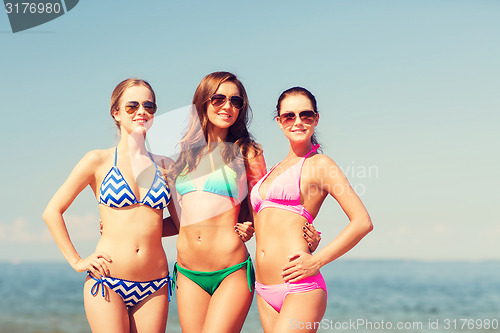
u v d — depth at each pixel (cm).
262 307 389
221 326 397
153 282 403
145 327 399
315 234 377
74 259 396
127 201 401
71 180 404
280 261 376
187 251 416
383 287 4372
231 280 408
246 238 414
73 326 2578
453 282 4766
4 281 4875
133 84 416
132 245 398
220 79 422
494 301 3588
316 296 370
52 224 398
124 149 416
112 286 393
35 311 3030
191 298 416
